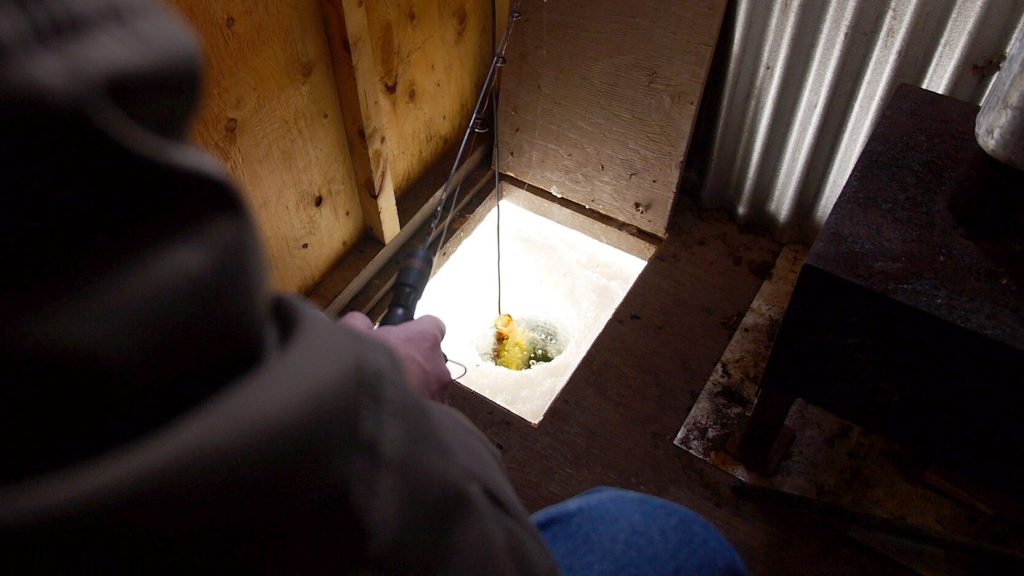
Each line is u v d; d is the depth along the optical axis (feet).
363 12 3.61
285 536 0.54
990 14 3.28
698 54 4.08
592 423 3.88
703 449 3.76
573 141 4.90
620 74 4.42
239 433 0.48
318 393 0.52
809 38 3.79
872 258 2.39
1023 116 2.10
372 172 4.28
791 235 4.72
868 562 3.34
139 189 0.44
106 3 0.44
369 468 0.57
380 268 4.90
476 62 4.93
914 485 3.55
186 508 0.47
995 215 2.36
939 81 3.64
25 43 0.39
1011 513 3.33
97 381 0.44
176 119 0.49
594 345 4.21
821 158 4.25
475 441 0.77
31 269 0.41
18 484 0.43
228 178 0.48
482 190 5.49
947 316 2.22
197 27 2.96
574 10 4.35
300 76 3.62
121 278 0.44
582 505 1.28
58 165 0.41
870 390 2.61
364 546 0.58
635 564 1.17
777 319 4.34
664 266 4.64
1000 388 2.28
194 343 0.48
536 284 5.85
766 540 3.43
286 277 4.29
